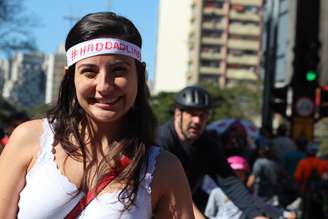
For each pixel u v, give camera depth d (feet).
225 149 38.81
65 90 8.48
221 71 444.14
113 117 8.13
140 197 8.10
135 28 8.39
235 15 444.55
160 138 15.81
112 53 8.08
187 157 16.12
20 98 235.20
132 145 8.24
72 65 8.34
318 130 246.88
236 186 16.20
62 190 7.93
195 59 441.68
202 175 16.47
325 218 43.27
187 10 450.71
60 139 8.18
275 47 82.53
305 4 54.80
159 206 8.44
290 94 57.11
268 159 39.83
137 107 8.58
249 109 300.20
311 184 43.91
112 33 8.12
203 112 15.96
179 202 8.42
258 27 446.60
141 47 8.50
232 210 20.20
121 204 7.96
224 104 285.43
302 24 54.95
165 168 8.36
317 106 56.24
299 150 51.93
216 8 444.14
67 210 7.95
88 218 7.90
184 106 15.83
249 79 444.14
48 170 8.04
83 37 8.13
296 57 55.31
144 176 8.16
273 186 39.60
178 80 448.65
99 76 8.09
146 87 8.67
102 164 8.07
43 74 79.71
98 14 8.28
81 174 8.05
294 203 40.93
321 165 44.29
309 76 55.01
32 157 8.22
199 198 18.85
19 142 8.26
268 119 77.87
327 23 194.80
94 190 7.98
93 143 8.23
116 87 8.11
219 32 445.37
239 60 445.37
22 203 7.98
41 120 8.45
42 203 7.89
